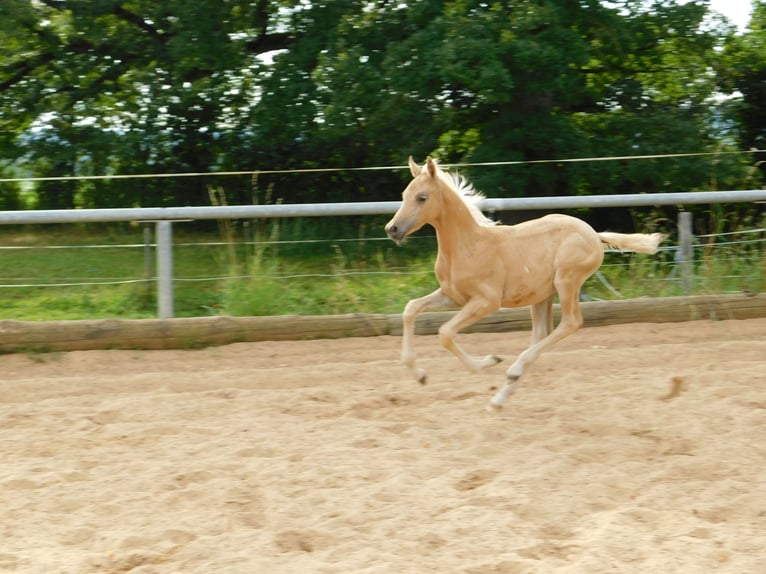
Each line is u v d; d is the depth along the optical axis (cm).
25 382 731
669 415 636
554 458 549
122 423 634
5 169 1538
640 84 1442
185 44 1363
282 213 895
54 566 417
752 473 522
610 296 1004
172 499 492
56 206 1538
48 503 488
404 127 1359
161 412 654
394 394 696
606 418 633
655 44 1432
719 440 579
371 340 866
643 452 567
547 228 640
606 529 443
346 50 1290
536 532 449
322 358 824
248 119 1505
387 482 507
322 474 525
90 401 691
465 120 1405
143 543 442
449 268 630
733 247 1012
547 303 663
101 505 485
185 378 748
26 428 626
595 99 1408
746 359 798
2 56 1522
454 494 495
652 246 654
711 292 959
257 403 679
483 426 613
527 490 499
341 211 902
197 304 1012
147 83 1431
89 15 1414
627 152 1330
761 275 973
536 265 631
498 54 1201
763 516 465
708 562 410
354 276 1001
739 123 1533
